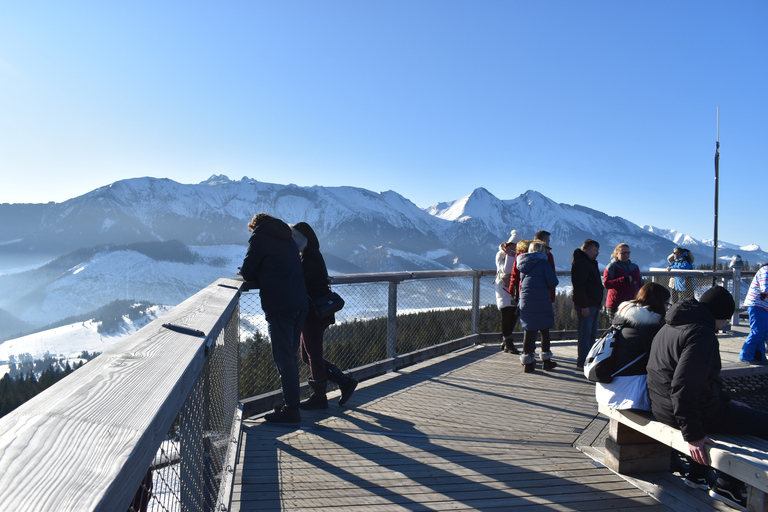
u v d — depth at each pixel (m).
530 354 5.86
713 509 2.70
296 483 2.81
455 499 2.70
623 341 3.15
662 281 8.93
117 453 0.77
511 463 3.25
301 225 4.19
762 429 2.76
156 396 1.06
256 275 3.65
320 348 4.17
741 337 8.38
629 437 3.15
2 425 0.83
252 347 4.10
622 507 2.70
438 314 6.80
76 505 0.60
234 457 3.06
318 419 3.99
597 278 5.98
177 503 1.49
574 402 4.74
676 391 2.61
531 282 5.85
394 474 2.99
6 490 0.61
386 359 5.72
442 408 4.43
